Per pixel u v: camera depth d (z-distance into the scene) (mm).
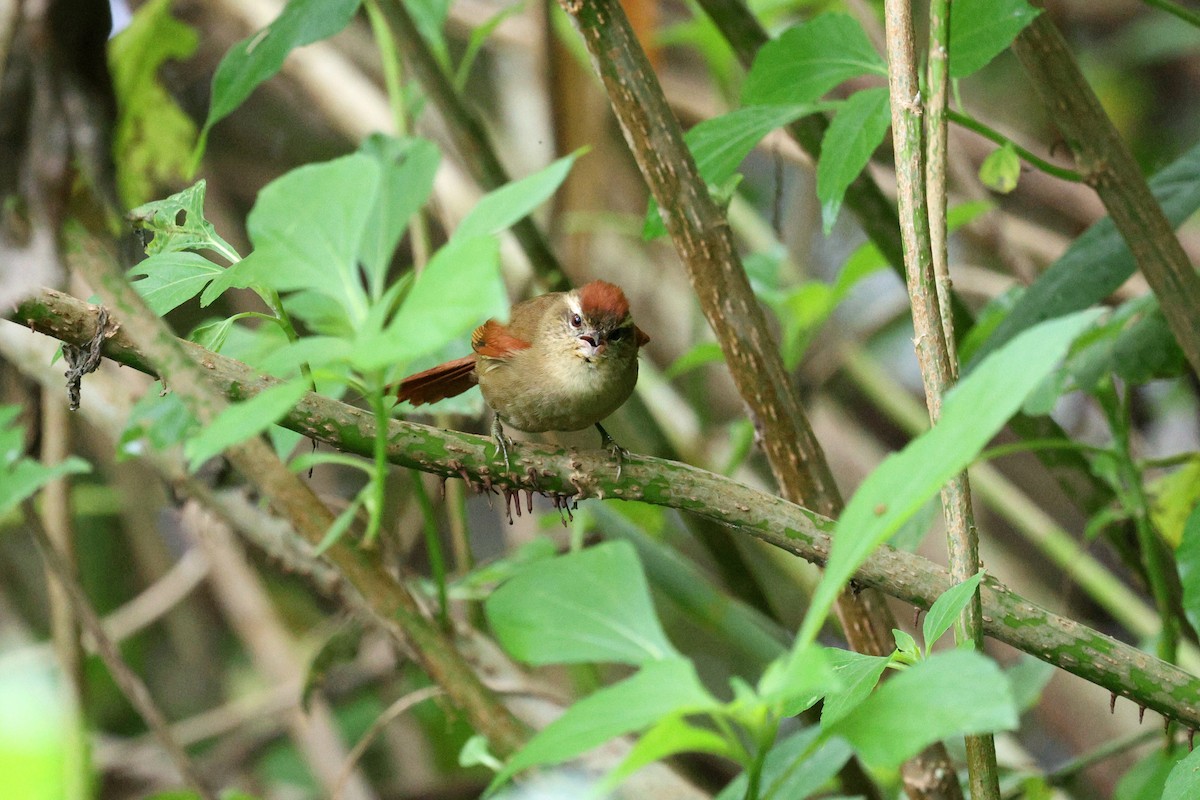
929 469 2930
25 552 13391
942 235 5035
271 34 6363
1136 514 8031
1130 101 14570
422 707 12680
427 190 3662
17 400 9062
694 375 12461
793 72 6348
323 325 7055
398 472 10328
